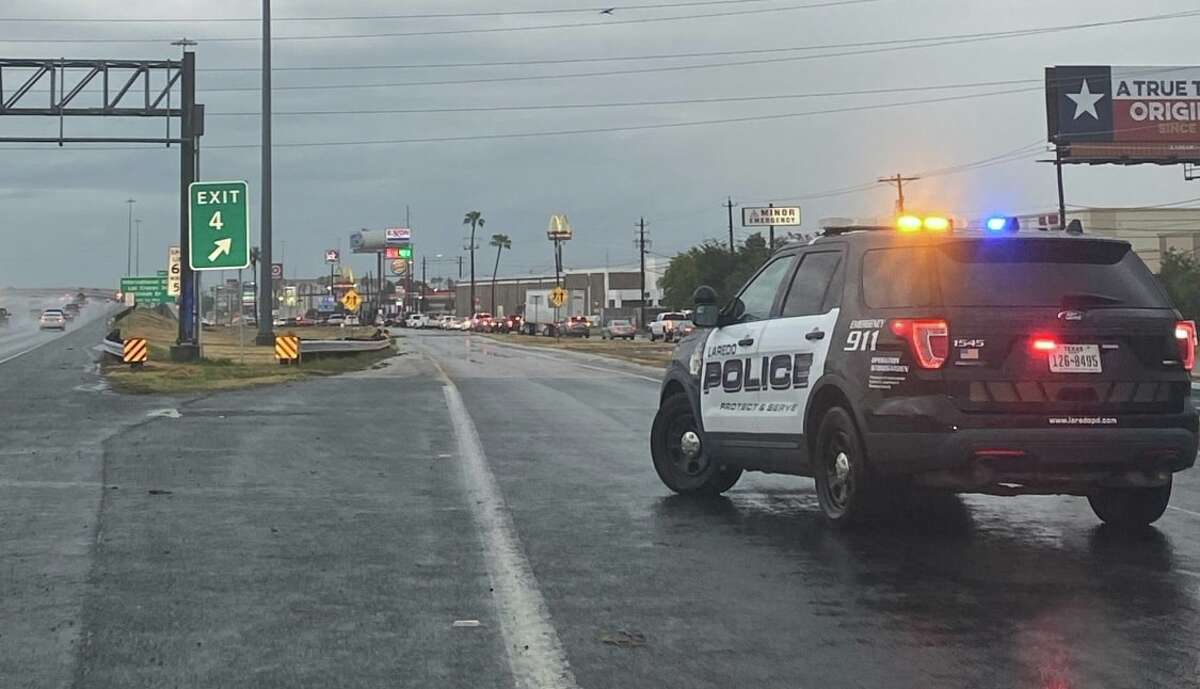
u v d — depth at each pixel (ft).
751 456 31.60
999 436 25.03
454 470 40.09
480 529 29.50
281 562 25.79
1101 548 26.96
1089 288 26.45
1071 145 218.79
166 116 117.91
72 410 63.87
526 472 39.58
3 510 32.09
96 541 28.02
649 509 32.35
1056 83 219.82
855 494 27.25
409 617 21.33
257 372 105.29
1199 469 40.04
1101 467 25.50
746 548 27.09
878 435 26.21
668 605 22.12
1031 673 18.04
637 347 197.88
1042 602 22.22
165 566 25.40
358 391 80.53
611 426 55.26
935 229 28.45
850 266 28.32
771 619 21.12
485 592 23.16
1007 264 26.58
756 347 31.24
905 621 20.94
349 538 28.40
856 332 27.25
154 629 20.58
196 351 118.83
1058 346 25.52
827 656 18.93
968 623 20.80
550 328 305.73
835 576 24.34
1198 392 78.84
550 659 18.83
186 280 119.14
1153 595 22.72
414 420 58.34
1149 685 17.48
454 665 18.57
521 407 66.49
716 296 33.47
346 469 40.32
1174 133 219.82
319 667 18.49
